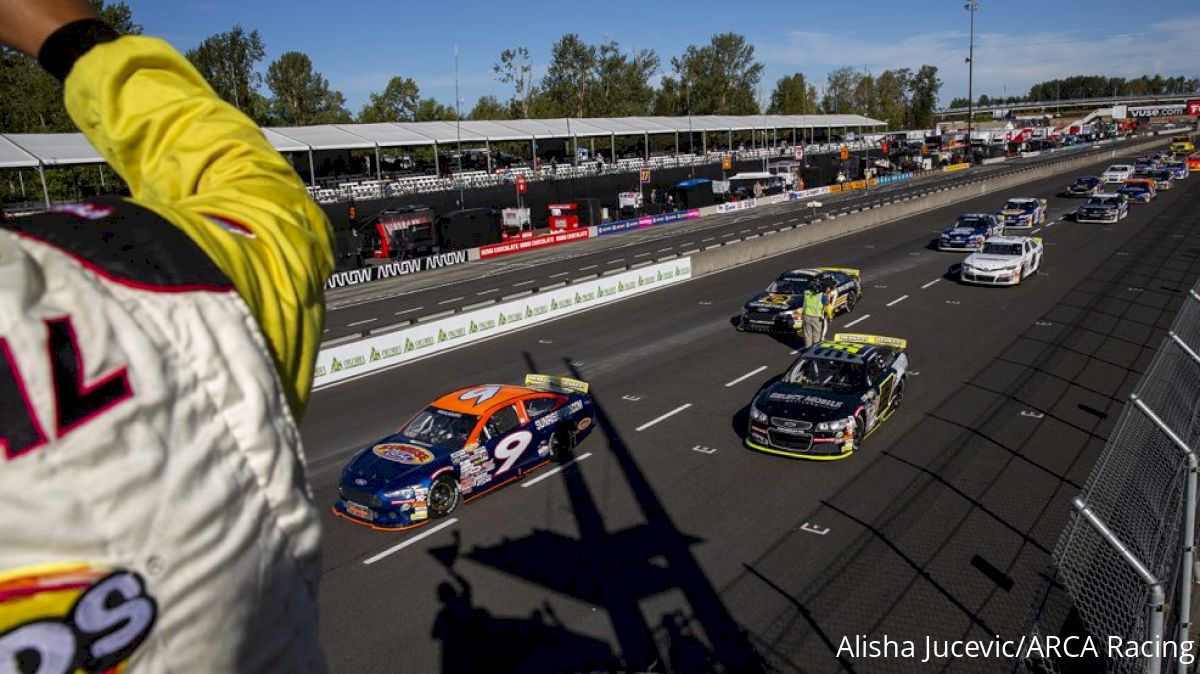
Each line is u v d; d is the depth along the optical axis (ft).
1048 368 53.62
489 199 164.14
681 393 52.49
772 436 40.16
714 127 254.88
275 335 2.86
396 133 177.58
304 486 2.85
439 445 36.76
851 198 197.77
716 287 91.45
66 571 2.05
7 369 2.02
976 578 28.19
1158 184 178.29
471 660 24.97
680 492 36.86
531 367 60.80
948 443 41.27
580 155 268.41
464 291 100.42
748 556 30.55
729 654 24.50
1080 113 642.63
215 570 2.36
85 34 3.24
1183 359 31.45
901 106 514.68
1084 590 18.81
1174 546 19.56
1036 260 88.74
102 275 2.35
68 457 2.08
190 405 2.41
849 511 33.94
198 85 3.53
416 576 30.37
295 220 3.28
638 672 23.76
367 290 107.04
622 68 346.54
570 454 42.29
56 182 156.15
